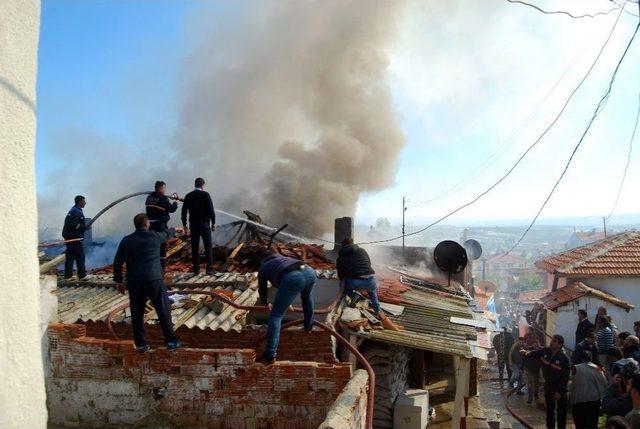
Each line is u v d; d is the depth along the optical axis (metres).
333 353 7.08
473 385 11.86
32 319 1.64
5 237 1.54
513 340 14.88
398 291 11.53
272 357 5.92
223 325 7.51
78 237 10.21
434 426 9.60
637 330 11.37
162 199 9.50
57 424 6.20
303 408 5.82
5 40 1.56
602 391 8.76
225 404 5.94
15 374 1.56
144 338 6.07
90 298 9.15
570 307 16.27
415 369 10.68
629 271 16.88
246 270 11.01
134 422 6.08
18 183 1.59
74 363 6.21
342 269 8.77
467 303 11.92
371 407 5.07
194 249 10.38
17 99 1.60
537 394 12.34
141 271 5.80
